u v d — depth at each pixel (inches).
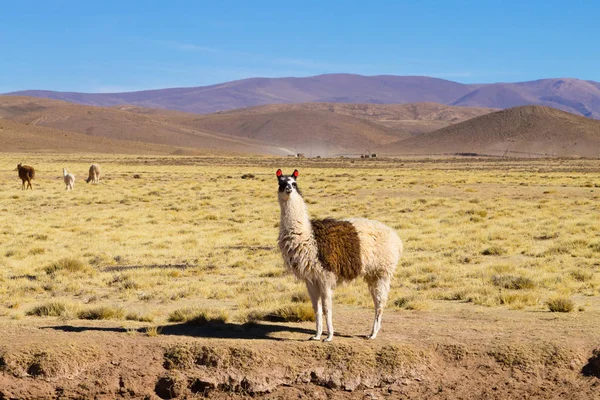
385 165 5354.3
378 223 455.5
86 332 467.2
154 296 664.4
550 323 503.5
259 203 1815.9
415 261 885.2
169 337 449.1
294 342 426.6
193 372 409.4
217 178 3026.6
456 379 408.5
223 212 1601.9
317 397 402.0
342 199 1900.8
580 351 420.2
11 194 2009.1
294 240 424.5
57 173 3316.9
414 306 582.6
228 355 412.8
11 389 398.0
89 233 1216.8
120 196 2007.9
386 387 407.2
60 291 698.2
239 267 863.1
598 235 1099.3
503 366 412.8
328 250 423.8
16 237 1155.9
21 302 633.0
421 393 403.2
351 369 408.5
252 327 501.0
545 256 911.7
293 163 5723.4
